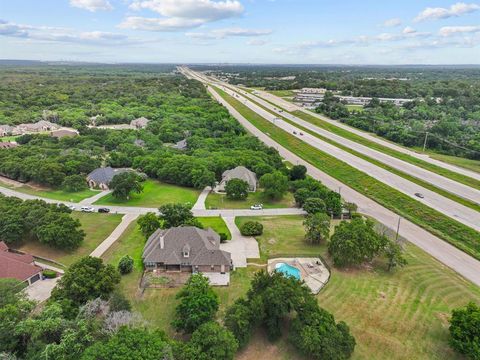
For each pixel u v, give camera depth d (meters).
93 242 66.94
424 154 131.12
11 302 39.72
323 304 49.31
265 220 78.12
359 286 53.84
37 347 34.50
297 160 126.75
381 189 95.88
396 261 57.69
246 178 97.31
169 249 57.88
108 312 40.75
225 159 108.38
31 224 63.25
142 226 67.06
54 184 95.88
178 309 43.16
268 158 114.31
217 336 37.44
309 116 195.25
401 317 47.00
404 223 78.31
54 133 147.12
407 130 153.38
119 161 113.62
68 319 39.88
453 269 59.78
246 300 46.41
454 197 89.25
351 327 44.84
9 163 102.81
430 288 53.91
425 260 62.38
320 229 66.00
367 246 57.81
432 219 78.69
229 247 65.56
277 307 42.25
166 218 68.38
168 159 106.75
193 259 56.81
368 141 146.75
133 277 55.38
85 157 109.06
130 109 195.75
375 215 82.38
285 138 152.75
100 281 46.12
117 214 80.44
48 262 59.50
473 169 112.88
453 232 72.94
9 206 67.06
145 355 31.27
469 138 142.50
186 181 98.50
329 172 113.75
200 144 132.38
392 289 53.34
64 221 62.66
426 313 47.94
